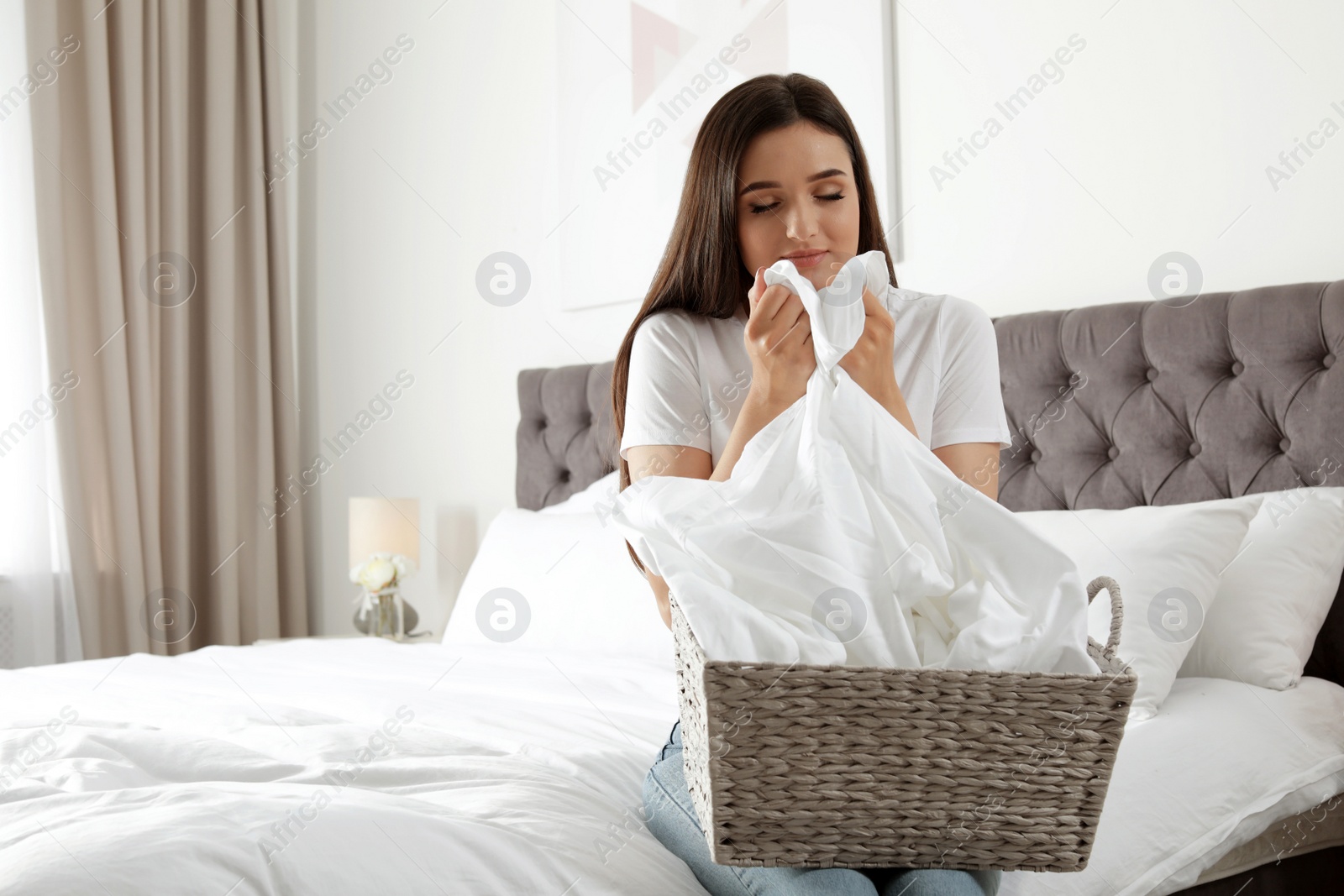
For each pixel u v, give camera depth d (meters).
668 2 2.78
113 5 3.32
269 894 0.83
